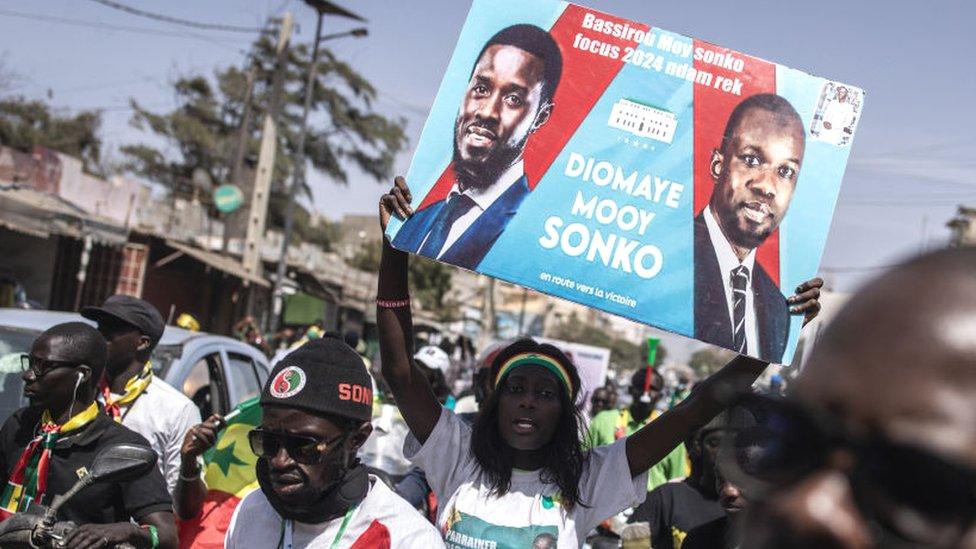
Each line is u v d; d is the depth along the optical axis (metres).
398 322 3.83
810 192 3.51
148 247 24.48
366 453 6.70
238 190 25.92
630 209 3.53
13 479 4.05
